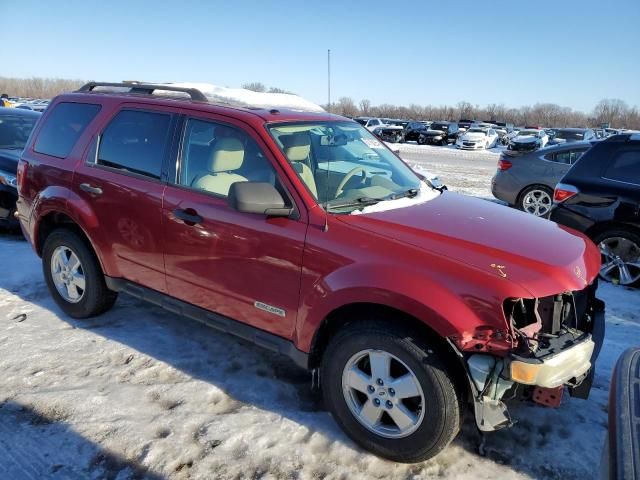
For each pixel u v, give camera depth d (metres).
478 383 2.52
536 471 2.84
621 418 1.83
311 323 2.99
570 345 2.63
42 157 4.47
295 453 2.93
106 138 4.08
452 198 3.79
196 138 3.61
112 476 2.73
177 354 3.94
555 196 6.08
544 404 2.66
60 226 4.46
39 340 4.08
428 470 2.82
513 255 2.76
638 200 5.47
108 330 4.28
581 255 3.05
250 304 3.31
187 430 3.08
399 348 2.70
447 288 2.58
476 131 34.53
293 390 3.54
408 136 38.06
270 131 3.37
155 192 3.66
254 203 2.96
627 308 5.11
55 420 3.13
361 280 2.74
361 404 2.97
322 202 3.12
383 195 3.45
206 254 3.42
